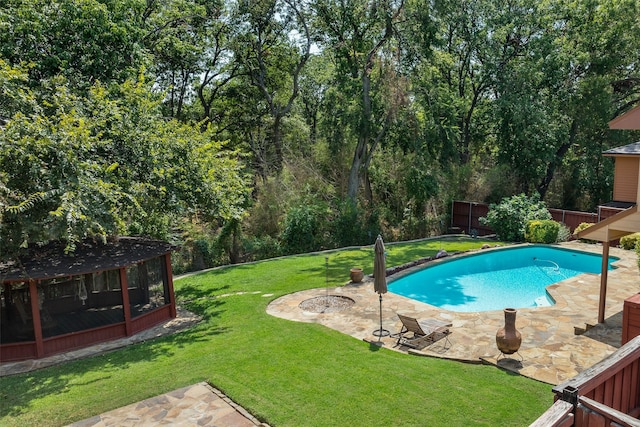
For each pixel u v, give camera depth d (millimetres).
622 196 16828
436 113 29391
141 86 14531
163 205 13648
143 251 13445
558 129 30297
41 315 11977
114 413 8117
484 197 29641
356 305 14125
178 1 26562
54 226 10406
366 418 7434
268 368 9594
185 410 8125
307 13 28891
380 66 26984
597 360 9383
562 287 15336
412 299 14695
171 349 11312
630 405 5824
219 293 16609
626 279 16141
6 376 10250
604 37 29109
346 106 28016
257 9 27734
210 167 14883
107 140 12609
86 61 15508
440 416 7359
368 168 29906
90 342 12188
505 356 9734
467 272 19828
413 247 24156
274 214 26484
